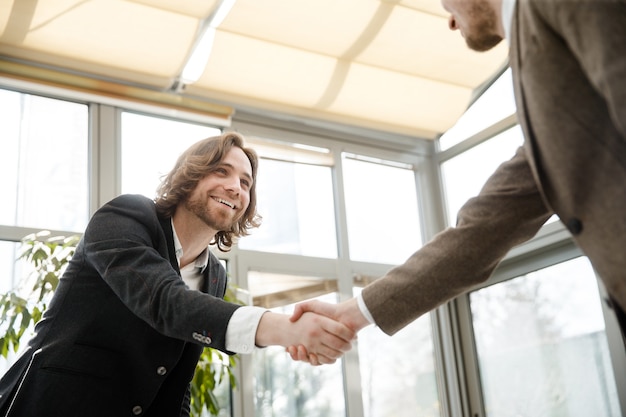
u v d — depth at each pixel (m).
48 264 3.92
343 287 5.82
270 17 5.11
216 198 2.27
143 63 5.22
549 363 5.53
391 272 1.88
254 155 2.50
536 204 1.74
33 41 4.92
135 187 5.24
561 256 5.54
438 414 5.94
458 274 1.80
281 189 5.84
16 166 4.95
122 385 1.99
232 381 4.23
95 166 5.12
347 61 5.65
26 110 5.07
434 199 6.54
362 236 6.11
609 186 1.30
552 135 1.36
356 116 6.07
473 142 6.29
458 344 6.14
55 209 4.98
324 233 5.93
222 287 2.40
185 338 1.87
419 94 6.01
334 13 5.17
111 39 5.03
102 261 1.96
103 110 5.24
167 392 2.09
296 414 5.32
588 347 5.29
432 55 5.68
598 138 1.31
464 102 6.18
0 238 4.71
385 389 5.80
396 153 6.49
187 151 2.34
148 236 2.06
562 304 5.49
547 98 1.36
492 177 1.81
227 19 5.07
